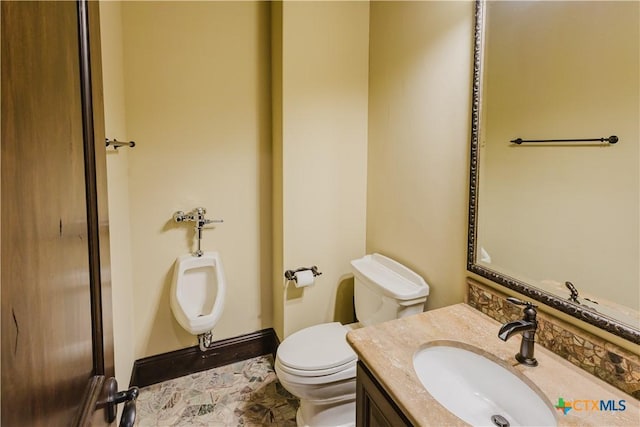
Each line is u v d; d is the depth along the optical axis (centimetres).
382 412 105
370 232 225
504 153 127
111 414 73
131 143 161
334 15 205
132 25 186
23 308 37
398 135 190
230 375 222
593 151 98
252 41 214
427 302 173
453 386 113
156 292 208
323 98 208
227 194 218
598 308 99
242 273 229
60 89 50
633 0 87
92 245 65
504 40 125
